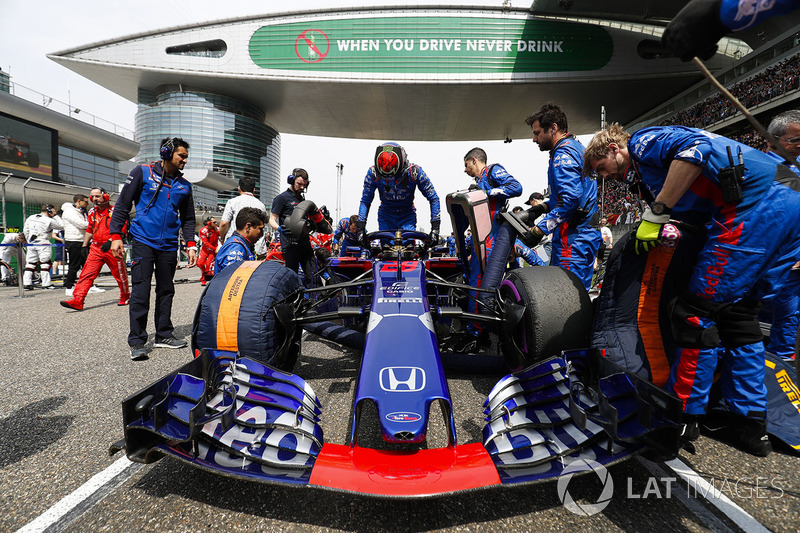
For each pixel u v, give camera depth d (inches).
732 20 40.1
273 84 1898.4
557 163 109.6
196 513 54.4
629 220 904.3
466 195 109.2
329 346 147.9
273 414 64.6
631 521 52.6
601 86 1732.3
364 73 1755.7
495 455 58.2
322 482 51.1
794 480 62.4
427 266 139.8
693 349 69.1
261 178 2396.7
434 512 54.7
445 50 1707.7
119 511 54.9
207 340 74.9
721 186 64.6
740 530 50.9
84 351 139.6
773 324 107.0
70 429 80.4
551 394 67.9
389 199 194.1
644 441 56.7
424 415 55.5
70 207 307.3
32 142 1065.5
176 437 55.6
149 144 2234.3
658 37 1640.0
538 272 81.4
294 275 88.0
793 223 64.9
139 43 1942.7
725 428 74.9
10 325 185.8
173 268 145.1
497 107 1995.6
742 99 978.1
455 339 130.7
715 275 67.2
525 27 1675.7
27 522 52.7
